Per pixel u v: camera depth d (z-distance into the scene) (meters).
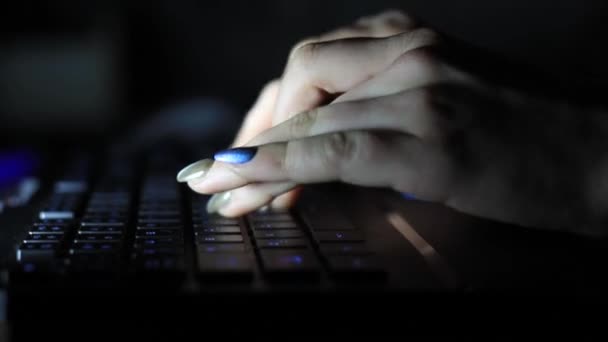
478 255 0.55
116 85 1.47
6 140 1.25
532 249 0.57
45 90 1.43
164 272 0.46
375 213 0.68
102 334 0.43
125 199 0.72
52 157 1.00
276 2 1.69
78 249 0.53
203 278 0.46
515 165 0.58
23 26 1.52
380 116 0.58
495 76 0.63
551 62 1.66
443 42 0.65
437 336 0.46
